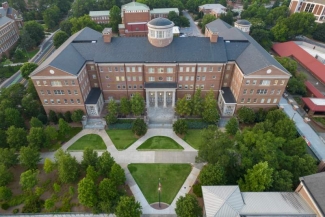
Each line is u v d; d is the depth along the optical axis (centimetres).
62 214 4422
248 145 5016
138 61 6600
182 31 13212
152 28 6538
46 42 12144
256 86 6231
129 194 4834
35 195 4716
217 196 3797
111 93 7338
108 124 6562
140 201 4706
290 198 3859
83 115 6681
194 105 6475
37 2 16288
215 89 7244
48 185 4966
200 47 6850
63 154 4809
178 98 7025
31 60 10269
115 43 6938
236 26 9181
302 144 5016
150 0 15225
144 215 4472
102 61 6575
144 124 6203
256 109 6750
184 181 5088
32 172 4972
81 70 6341
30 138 5331
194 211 3966
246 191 4219
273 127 5581
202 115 6500
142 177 5184
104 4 14975
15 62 10112
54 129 5712
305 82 8138
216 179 4319
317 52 10375
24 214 4409
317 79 8606
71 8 16288
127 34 11975
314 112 6731
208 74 6894
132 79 7006
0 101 6562
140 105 6494
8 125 5900
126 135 6322
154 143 6056
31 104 6450
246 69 6144
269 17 13362
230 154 4691
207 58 6644
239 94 6419
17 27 12081
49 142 5659
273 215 3525
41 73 5859
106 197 4309
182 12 17038
